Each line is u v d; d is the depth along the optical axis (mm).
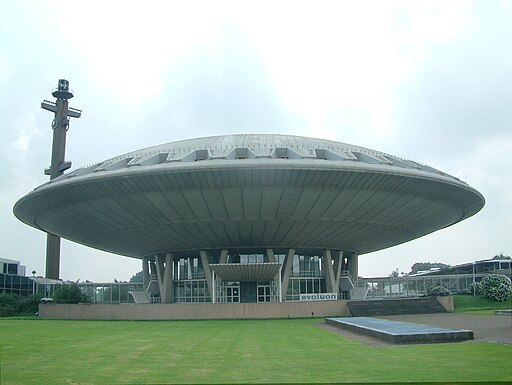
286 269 54344
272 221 47000
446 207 50812
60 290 63094
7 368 15156
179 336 26844
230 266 45531
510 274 94312
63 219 51469
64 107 107938
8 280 82188
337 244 55750
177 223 47469
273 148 46125
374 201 45219
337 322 33094
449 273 108875
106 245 59562
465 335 21359
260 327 34000
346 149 50344
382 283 86125
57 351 19672
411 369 14117
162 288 58250
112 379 13195
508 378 12617
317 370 14281
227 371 14336
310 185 42281
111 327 35875
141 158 45938
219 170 40562
